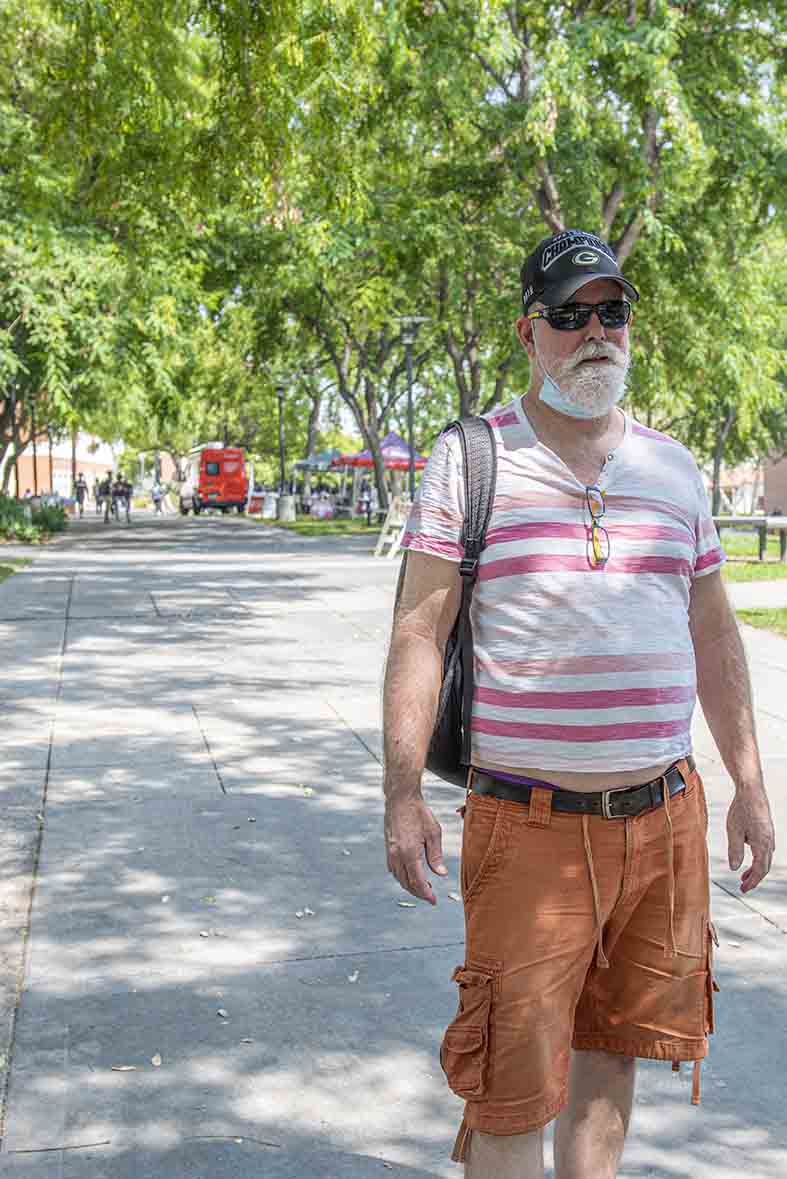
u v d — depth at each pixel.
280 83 11.80
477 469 2.33
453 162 23.66
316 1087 3.35
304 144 12.66
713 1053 3.58
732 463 55.22
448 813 5.91
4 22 13.51
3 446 31.62
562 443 2.35
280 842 5.40
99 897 4.73
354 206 13.24
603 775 2.29
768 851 2.57
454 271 27.69
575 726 2.27
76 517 52.50
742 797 2.58
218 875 4.98
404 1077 3.41
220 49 12.66
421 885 2.28
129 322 23.98
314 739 7.36
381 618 12.78
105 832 5.52
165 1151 3.04
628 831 2.30
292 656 10.38
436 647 2.35
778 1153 3.07
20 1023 3.69
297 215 13.75
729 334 24.17
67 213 21.23
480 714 2.33
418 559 2.35
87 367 24.16
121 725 7.70
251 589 15.66
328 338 35.72
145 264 24.05
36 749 7.04
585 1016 2.50
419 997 3.89
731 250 23.00
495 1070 2.28
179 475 80.62
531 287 2.36
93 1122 3.16
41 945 4.27
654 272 22.78
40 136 13.54
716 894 4.83
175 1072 3.42
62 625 12.24
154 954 4.20
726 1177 2.96
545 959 2.28
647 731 2.30
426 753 2.33
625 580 2.29
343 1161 3.01
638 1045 2.45
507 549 2.29
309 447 54.56
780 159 20.47
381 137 21.52
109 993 3.90
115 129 13.09
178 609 13.52
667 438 2.47
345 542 27.89
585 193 19.58
